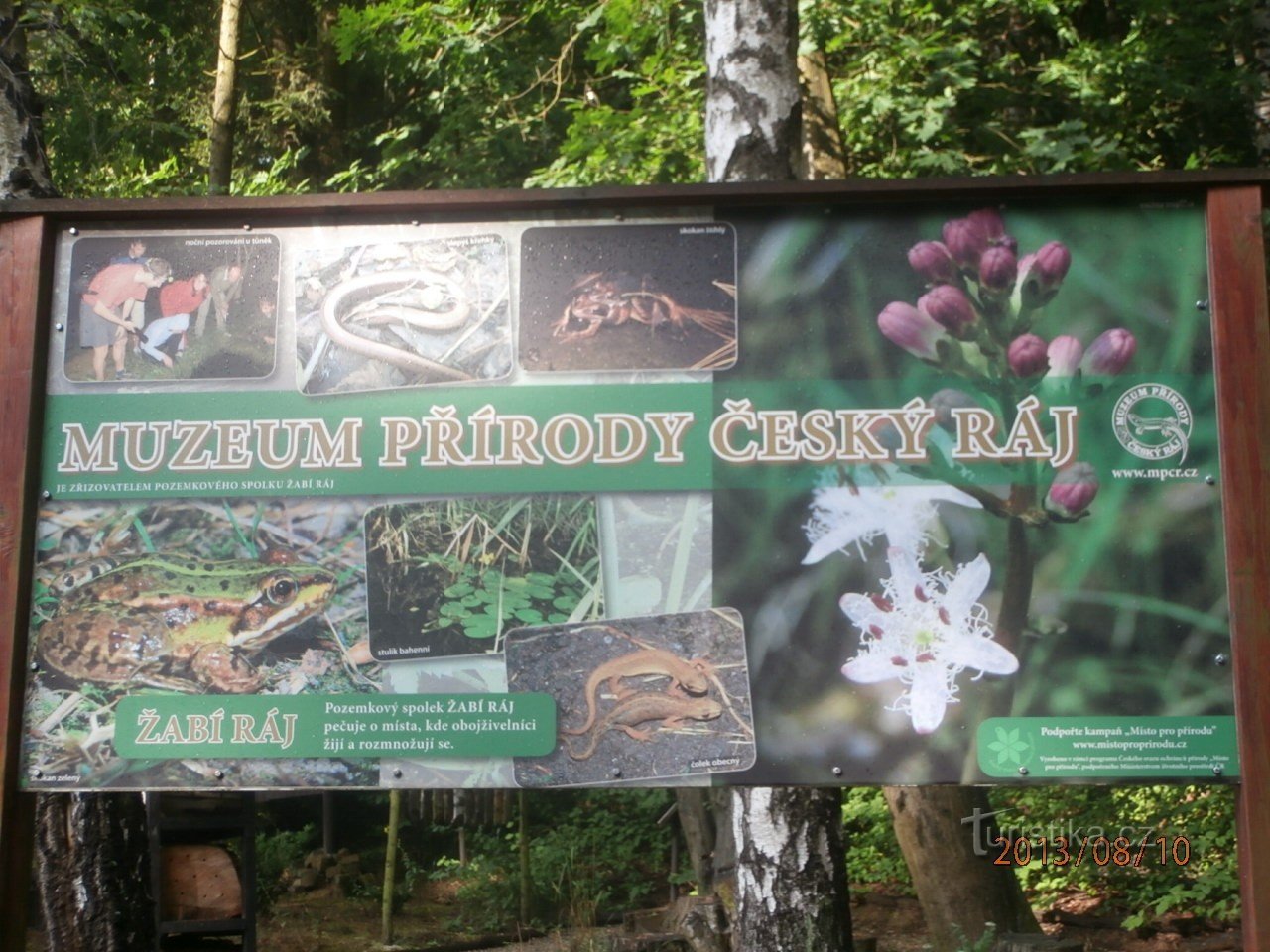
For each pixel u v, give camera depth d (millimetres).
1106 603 3896
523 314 4145
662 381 4090
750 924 5137
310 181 13086
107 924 5586
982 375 4023
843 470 4012
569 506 4051
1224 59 10922
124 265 4238
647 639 3980
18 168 6223
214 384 4172
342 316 4188
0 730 3936
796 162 5785
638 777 3924
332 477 4113
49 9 7918
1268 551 3834
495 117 12758
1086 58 10297
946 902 8055
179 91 13820
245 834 7133
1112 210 4066
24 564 4047
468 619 4023
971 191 4031
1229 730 3812
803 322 4086
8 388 4109
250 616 4062
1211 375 3982
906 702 3891
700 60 10727
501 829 14258
